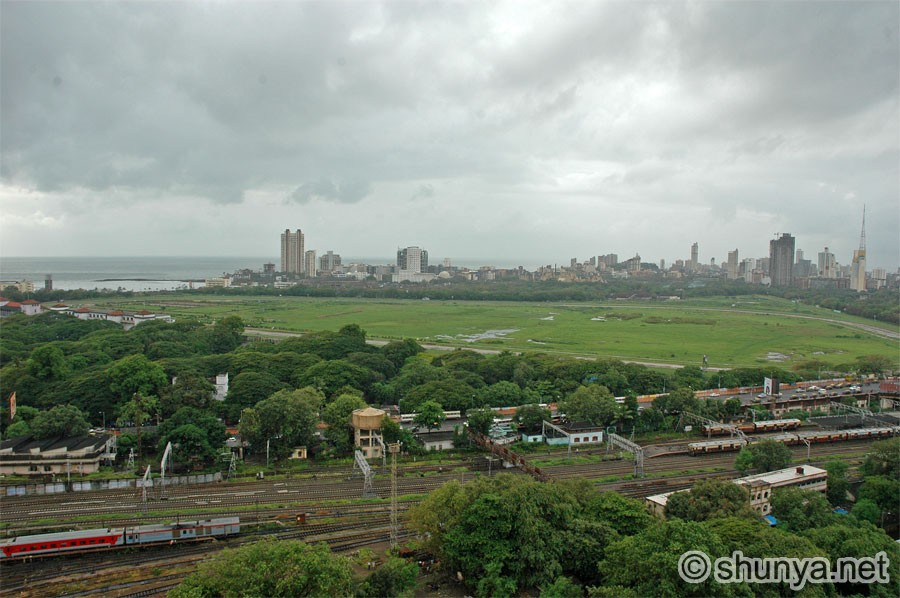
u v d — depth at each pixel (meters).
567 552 92.25
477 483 101.62
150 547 106.44
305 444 158.38
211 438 152.62
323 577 77.00
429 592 92.25
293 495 132.12
